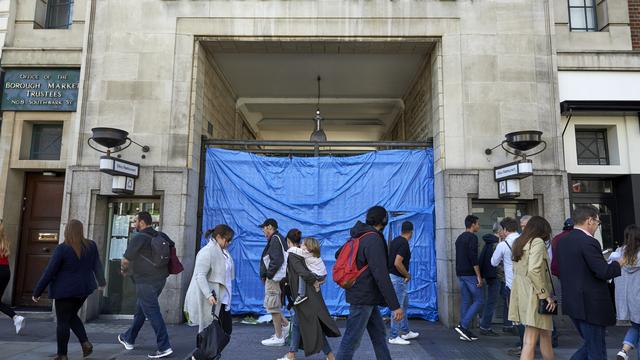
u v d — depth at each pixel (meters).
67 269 5.50
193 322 5.27
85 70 8.61
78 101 8.52
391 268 6.70
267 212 8.85
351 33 8.70
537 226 4.86
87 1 8.81
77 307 5.72
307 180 8.95
